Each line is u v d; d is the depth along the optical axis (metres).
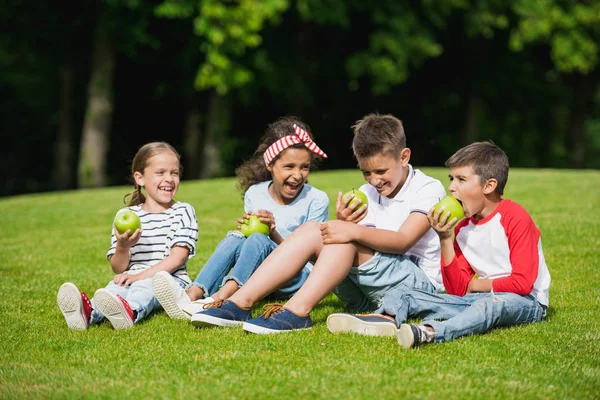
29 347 5.55
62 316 6.64
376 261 5.88
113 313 5.98
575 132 38.94
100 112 28.66
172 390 4.43
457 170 5.95
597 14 32.94
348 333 5.63
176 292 6.07
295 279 6.78
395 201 6.33
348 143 36.25
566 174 19.12
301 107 31.89
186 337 5.68
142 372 4.79
